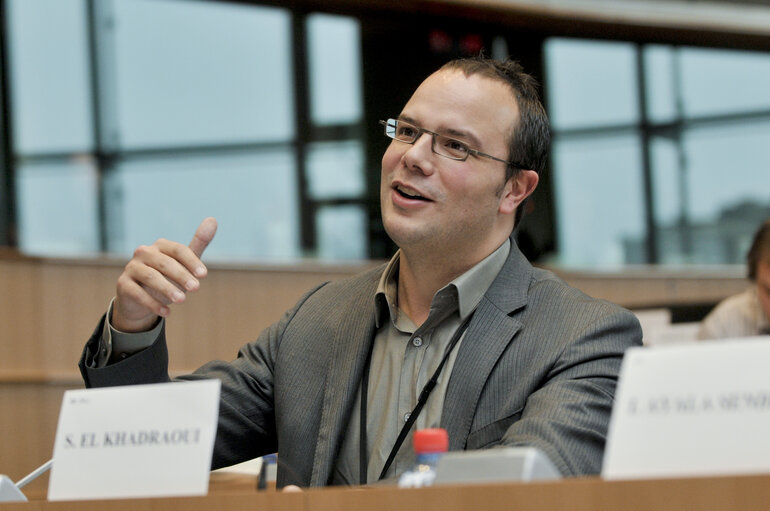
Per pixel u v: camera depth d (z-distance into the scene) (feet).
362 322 8.81
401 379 8.38
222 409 8.84
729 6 33.55
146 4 27.86
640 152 32.58
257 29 29.17
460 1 31.40
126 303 7.59
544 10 32.14
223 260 27.58
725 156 32.99
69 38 27.04
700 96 33.27
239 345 27.43
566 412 6.97
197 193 27.86
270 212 28.63
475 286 8.45
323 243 29.14
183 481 5.49
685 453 4.47
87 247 26.55
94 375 7.82
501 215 8.84
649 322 17.57
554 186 31.55
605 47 32.99
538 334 8.07
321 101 29.73
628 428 4.64
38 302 25.03
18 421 24.16
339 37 30.22
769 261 15.66
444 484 4.95
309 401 8.58
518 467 4.78
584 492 4.51
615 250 31.68
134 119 27.48
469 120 8.55
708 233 32.48
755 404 4.39
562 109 32.40
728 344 4.54
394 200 8.50
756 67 33.63
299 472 8.37
